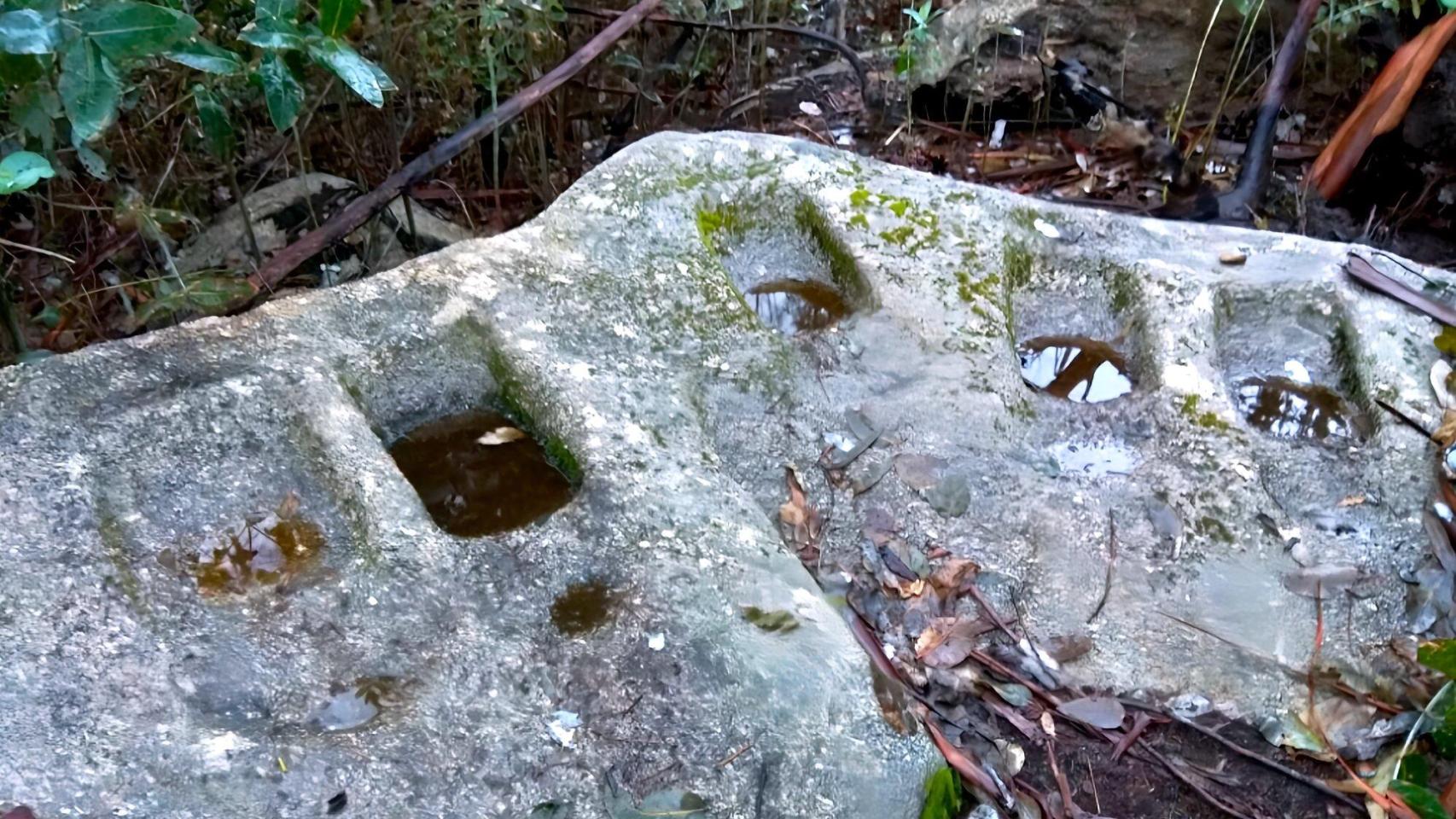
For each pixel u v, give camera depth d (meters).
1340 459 1.80
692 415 1.64
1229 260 2.05
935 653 1.54
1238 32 3.17
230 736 1.20
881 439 1.73
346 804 1.15
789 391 1.76
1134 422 1.82
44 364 1.52
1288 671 1.56
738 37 3.29
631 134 3.07
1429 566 1.68
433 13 2.50
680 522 1.46
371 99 1.87
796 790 1.22
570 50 2.92
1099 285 2.03
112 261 2.45
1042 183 3.11
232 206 2.58
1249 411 1.89
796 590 1.41
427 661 1.30
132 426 1.47
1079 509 1.69
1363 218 3.02
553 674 1.29
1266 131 2.94
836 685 1.31
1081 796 1.44
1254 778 1.49
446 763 1.20
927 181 2.10
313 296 1.69
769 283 2.00
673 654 1.31
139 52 1.66
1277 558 1.67
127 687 1.23
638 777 1.21
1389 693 1.57
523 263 1.80
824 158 2.10
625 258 1.85
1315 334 1.99
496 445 1.61
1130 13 3.19
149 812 1.12
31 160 1.59
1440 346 1.94
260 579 1.39
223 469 1.48
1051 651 1.56
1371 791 1.45
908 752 1.28
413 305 1.70
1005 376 1.83
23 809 1.09
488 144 2.88
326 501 1.48
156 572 1.37
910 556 1.62
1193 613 1.60
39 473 1.40
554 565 1.41
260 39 1.79
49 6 1.58
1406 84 2.82
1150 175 3.10
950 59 3.25
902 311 1.89
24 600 1.28
